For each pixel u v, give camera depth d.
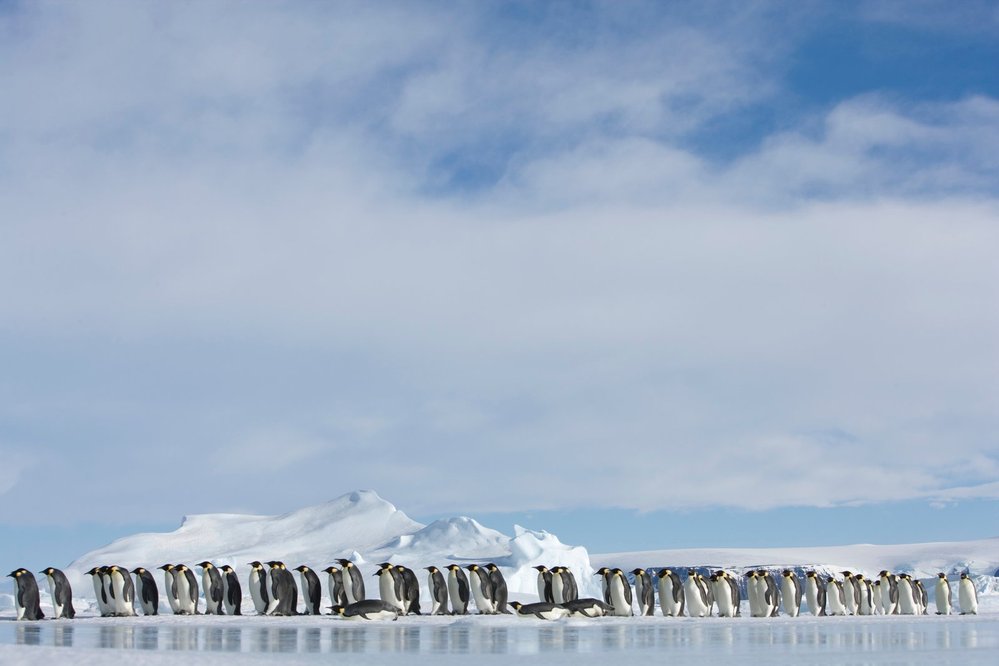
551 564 84.56
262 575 53.97
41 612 51.69
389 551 95.75
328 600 72.38
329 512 110.50
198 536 105.50
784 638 36.00
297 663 23.14
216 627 42.34
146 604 54.72
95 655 23.53
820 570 115.06
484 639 34.19
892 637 36.75
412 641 32.84
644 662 24.80
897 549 169.50
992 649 30.25
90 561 99.25
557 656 26.56
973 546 163.00
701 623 49.41
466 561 88.69
